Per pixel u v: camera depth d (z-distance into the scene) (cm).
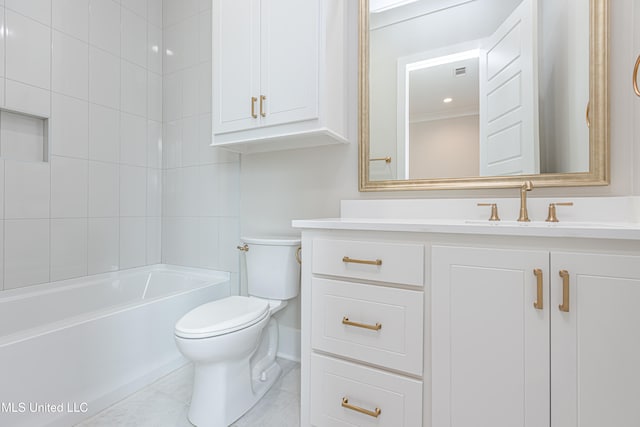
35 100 172
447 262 90
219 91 165
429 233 94
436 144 142
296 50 142
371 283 103
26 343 114
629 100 110
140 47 228
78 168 193
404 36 149
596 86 113
